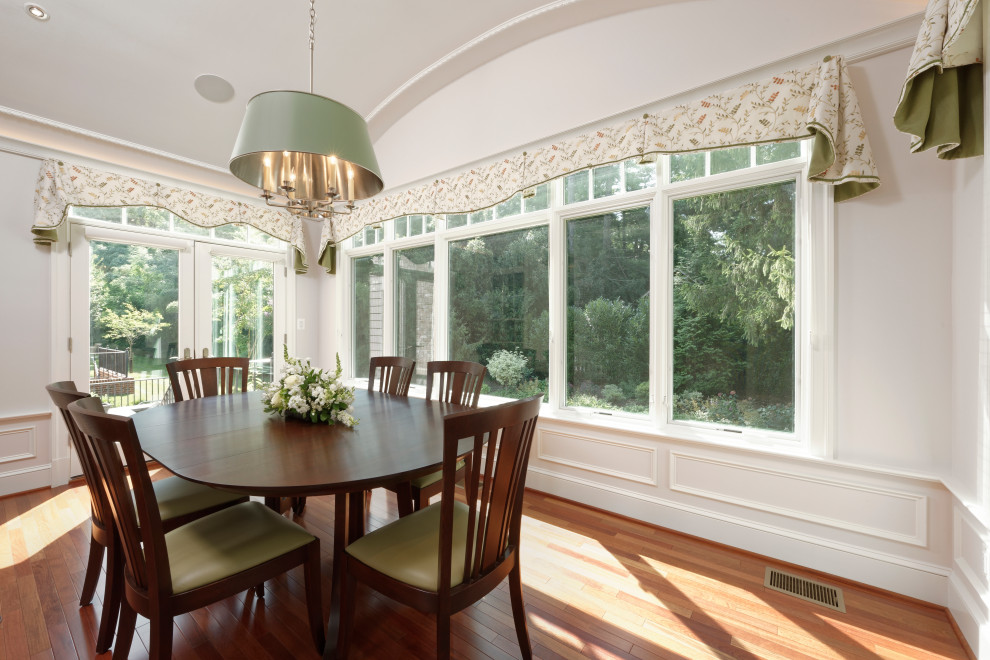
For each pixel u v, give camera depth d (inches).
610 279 107.0
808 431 80.2
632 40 96.7
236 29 101.2
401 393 107.9
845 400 76.0
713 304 92.4
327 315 179.2
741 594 72.2
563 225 114.6
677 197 96.4
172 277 141.9
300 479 48.8
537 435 115.9
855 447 75.3
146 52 103.8
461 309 138.5
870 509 73.4
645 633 63.2
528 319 122.4
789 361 83.9
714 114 84.4
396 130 148.0
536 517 100.7
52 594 71.0
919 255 70.0
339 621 58.0
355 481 48.6
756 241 87.4
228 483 47.4
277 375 168.1
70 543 88.0
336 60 115.6
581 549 86.5
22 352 115.0
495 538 51.7
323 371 81.1
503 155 118.1
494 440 48.5
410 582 49.0
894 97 71.3
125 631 52.0
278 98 58.2
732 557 83.5
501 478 50.2
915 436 70.4
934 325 68.9
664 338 96.8
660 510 95.0
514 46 114.8
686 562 81.8
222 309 153.8
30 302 116.1
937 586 68.0
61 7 90.7
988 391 55.1
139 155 129.1
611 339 106.7
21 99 106.1
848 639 61.9
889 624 64.9
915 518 69.9
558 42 108.0
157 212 139.2
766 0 81.4
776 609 68.4
